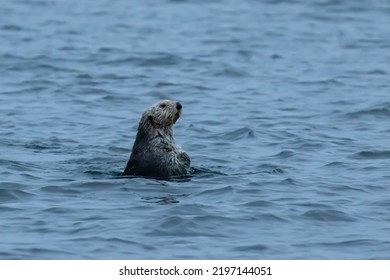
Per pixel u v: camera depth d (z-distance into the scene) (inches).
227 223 1533.0
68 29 3764.8
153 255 1398.9
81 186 1727.4
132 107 2603.3
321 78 2992.1
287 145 2132.1
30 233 1477.6
